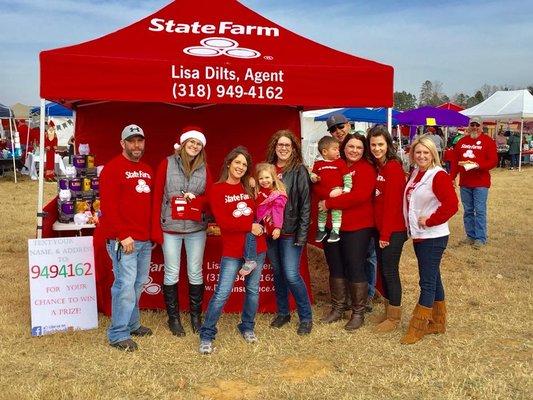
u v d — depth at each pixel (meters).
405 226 4.62
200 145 4.53
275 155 4.75
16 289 6.09
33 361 4.21
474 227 8.83
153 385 3.80
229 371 4.09
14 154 18.19
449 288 6.27
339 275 5.03
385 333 4.83
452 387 3.81
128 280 4.36
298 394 3.74
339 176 4.68
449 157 9.01
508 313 5.39
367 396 3.72
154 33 5.30
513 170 23.94
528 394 3.74
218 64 4.56
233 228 4.27
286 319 5.03
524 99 24.12
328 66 4.79
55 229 5.41
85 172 5.74
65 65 4.37
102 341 4.60
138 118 6.37
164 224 4.63
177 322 4.83
